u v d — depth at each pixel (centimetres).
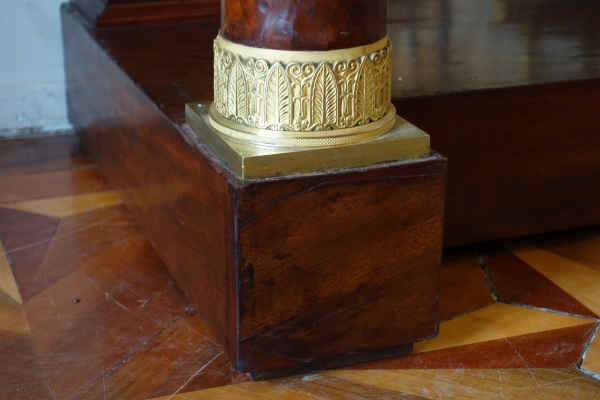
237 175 82
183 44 143
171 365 96
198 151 90
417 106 108
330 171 84
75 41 161
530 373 94
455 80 116
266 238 83
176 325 106
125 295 115
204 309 97
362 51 84
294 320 88
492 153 116
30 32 178
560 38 145
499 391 90
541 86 114
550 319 107
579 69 121
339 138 84
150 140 111
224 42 88
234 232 81
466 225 119
